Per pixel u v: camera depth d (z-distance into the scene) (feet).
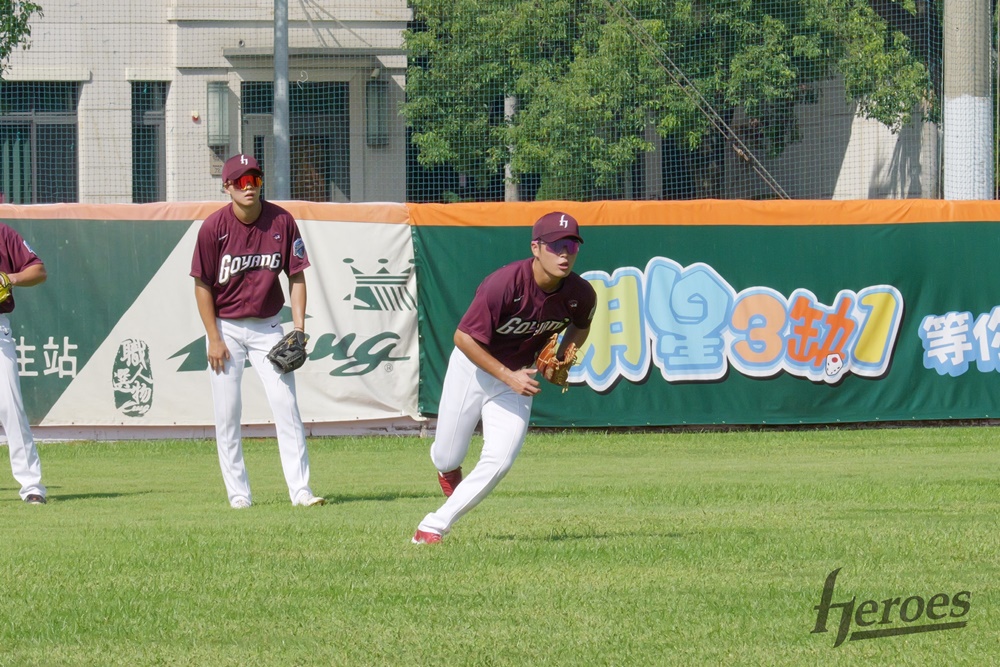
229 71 223.92
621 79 192.24
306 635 45.29
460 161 200.95
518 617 47.39
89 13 220.23
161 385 130.11
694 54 201.87
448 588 52.11
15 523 74.18
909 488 87.25
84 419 128.88
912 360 135.95
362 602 49.88
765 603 49.26
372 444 127.65
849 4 206.08
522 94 197.36
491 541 63.26
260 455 121.90
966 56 140.56
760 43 201.87
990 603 49.21
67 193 220.43
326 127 208.95
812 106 207.51
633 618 47.11
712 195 198.80
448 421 62.75
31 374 128.26
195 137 223.30
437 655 42.60
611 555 58.90
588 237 132.98
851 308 135.23
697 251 134.00
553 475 101.96
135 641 44.70
